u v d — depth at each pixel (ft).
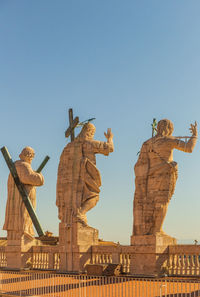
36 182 100.73
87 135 93.20
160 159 79.05
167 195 78.38
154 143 79.77
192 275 73.05
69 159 93.35
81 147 92.53
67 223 89.97
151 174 79.66
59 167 95.76
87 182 91.40
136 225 79.56
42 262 97.66
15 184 102.42
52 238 105.50
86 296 61.98
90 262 87.76
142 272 76.23
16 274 83.20
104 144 91.91
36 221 100.94
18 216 100.53
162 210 77.97
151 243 75.82
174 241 78.28
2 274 84.23
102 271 77.05
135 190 81.20
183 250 74.59
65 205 91.61
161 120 80.69
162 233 77.92
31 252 99.25
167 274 75.20
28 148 102.99
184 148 77.41
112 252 82.84
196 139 77.82
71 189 91.56
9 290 70.49
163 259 75.72
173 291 58.08
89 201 90.94
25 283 70.69
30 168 101.60
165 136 79.51
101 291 63.93
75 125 93.76
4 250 104.22
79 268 86.17
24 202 100.78
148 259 75.77
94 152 92.43
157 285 59.72
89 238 88.69
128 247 79.30
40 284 72.38
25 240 99.09
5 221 102.42
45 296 64.44
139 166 81.20
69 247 88.48
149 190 79.51
